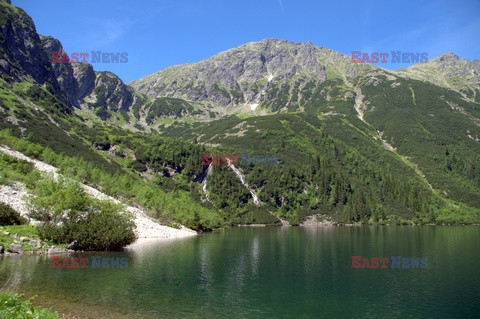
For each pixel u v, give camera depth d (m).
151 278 39.06
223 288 36.09
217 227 126.75
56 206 54.19
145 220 89.12
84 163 106.38
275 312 29.34
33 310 21.84
